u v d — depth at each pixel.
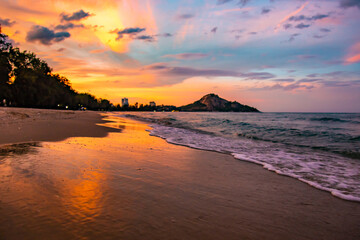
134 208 3.03
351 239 2.61
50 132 11.02
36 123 14.84
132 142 9.74
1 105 56.44
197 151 8.34
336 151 8.98
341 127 22.11
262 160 7.17
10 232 2.19
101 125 18.53
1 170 4.08
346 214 3.32
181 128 20.86
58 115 29.38
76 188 3.55
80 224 2.47
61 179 3.88
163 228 2.55
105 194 3.43
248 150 9.10
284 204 3.62
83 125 16.64
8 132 9.93
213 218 2.94
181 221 2.77
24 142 7.59
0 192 3.10
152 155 7.00
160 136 13.02
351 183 4.90
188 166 5.85
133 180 4.26
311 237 2.62
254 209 3.35
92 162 5.32
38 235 2.18
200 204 3.38
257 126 23.78
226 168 5.89
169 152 7.78
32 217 2.51
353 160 7.41
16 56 57.53
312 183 4.78
